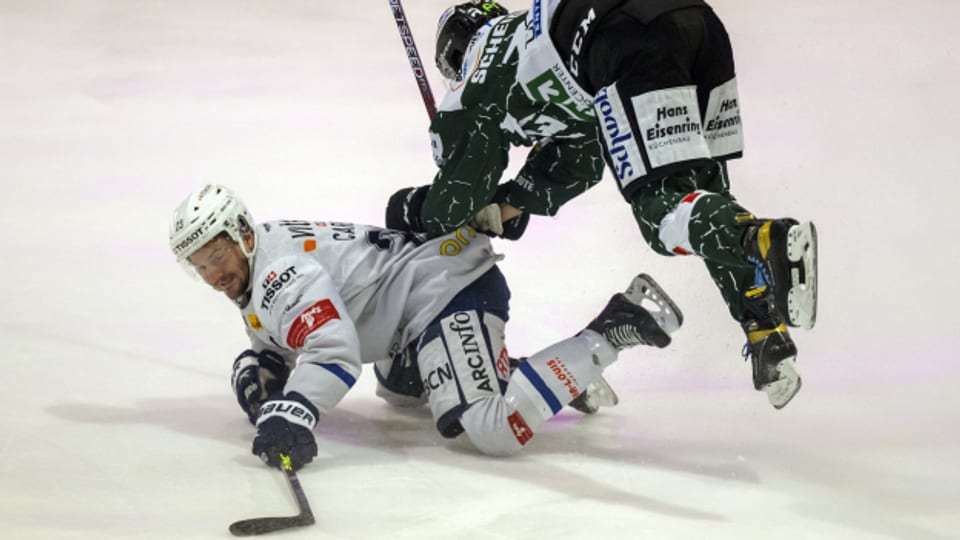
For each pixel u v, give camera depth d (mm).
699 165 10414
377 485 10062
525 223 13055
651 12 10406
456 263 11641
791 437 11305
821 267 16578
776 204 19734
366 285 11602
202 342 14367
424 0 42562
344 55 35125
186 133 26703
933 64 30234
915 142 23469
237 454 10812
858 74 29594
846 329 14367
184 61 34406
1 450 10750
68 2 41750
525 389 10758
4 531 8922
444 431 11250
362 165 23812
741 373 13336
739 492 9852
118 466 10406
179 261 11109
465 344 11305
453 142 11906
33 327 14664
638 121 10406
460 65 12969
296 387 10680
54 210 20656
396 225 12391
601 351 11008
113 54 35125
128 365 13453
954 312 14898
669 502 9633
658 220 10250
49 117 28094
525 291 16375
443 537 8828
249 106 29312
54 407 11992
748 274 10758
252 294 11234
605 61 10547
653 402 12531
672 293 15992
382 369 12352
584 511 9398
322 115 28281
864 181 21000
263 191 22047
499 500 9688
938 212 19125
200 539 8836
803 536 8883
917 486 9953
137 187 22359
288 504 9578
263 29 38469
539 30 11148
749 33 34812
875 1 37812
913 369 13125
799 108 26625
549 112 11594
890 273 16344
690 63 10594
